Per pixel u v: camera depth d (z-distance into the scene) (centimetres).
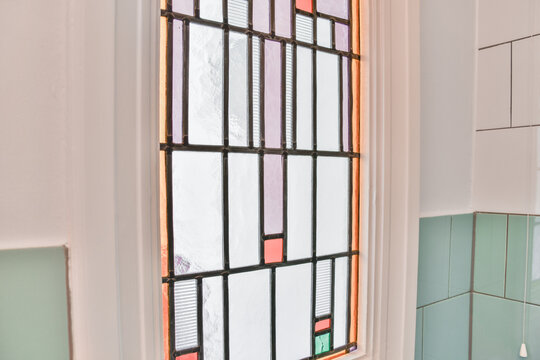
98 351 46
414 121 84
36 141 45
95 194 46
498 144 95
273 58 71
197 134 61
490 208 97
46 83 45
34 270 45
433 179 91
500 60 95
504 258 93
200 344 62
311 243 77
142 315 50
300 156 75
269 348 71
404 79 83
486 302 97
